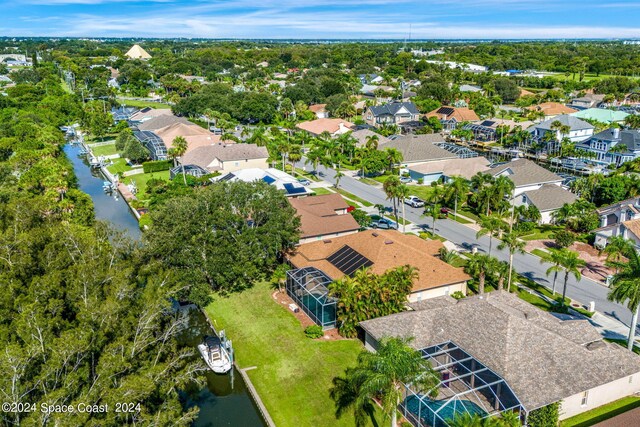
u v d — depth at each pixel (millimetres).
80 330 36812
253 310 56688
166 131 136250
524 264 68500
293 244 64312
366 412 40344
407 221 85250
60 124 167125
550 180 97562
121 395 31516
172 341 43188
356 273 51594
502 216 77688
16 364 30688
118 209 94000
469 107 189750
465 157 121000
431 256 59312
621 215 75750
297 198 81938
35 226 55906
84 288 42594
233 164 112000
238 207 61031
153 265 51938
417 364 34469
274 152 122250
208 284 61281
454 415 35531
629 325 52438
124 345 36969
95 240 52250
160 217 58344
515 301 51062
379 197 98812
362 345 49188
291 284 58031
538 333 41969
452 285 56656
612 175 98500
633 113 170500
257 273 62906
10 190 74125
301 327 52812
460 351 43000
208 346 48156
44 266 47750
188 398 44062
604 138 121250
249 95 183875
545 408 37125
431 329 46031
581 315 53781
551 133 130750
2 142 115562
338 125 153375
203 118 178000
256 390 43438
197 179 100875
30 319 36375
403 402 39312
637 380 41500
